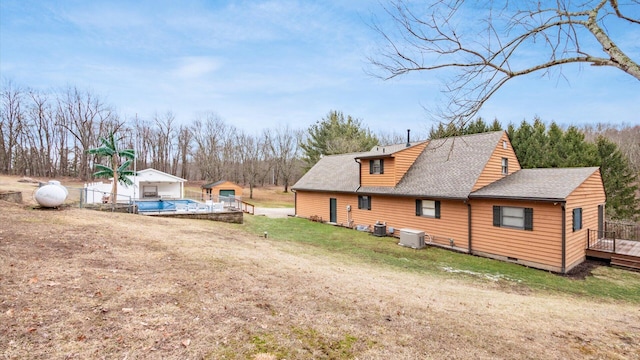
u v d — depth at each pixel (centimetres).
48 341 301
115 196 1720
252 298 475
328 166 2384
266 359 310
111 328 339
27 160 4131
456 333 430
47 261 526
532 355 385
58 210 1059
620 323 551
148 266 582
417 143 1800
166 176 2634
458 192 1333
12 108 3944
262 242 1142
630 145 3566
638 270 1078
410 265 1067
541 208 1116
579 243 1167
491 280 942
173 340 329
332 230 1755
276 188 4903
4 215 841
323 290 562
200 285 506
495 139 1506
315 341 362
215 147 5022
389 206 1661
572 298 806
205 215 1645
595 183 1328
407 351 361
